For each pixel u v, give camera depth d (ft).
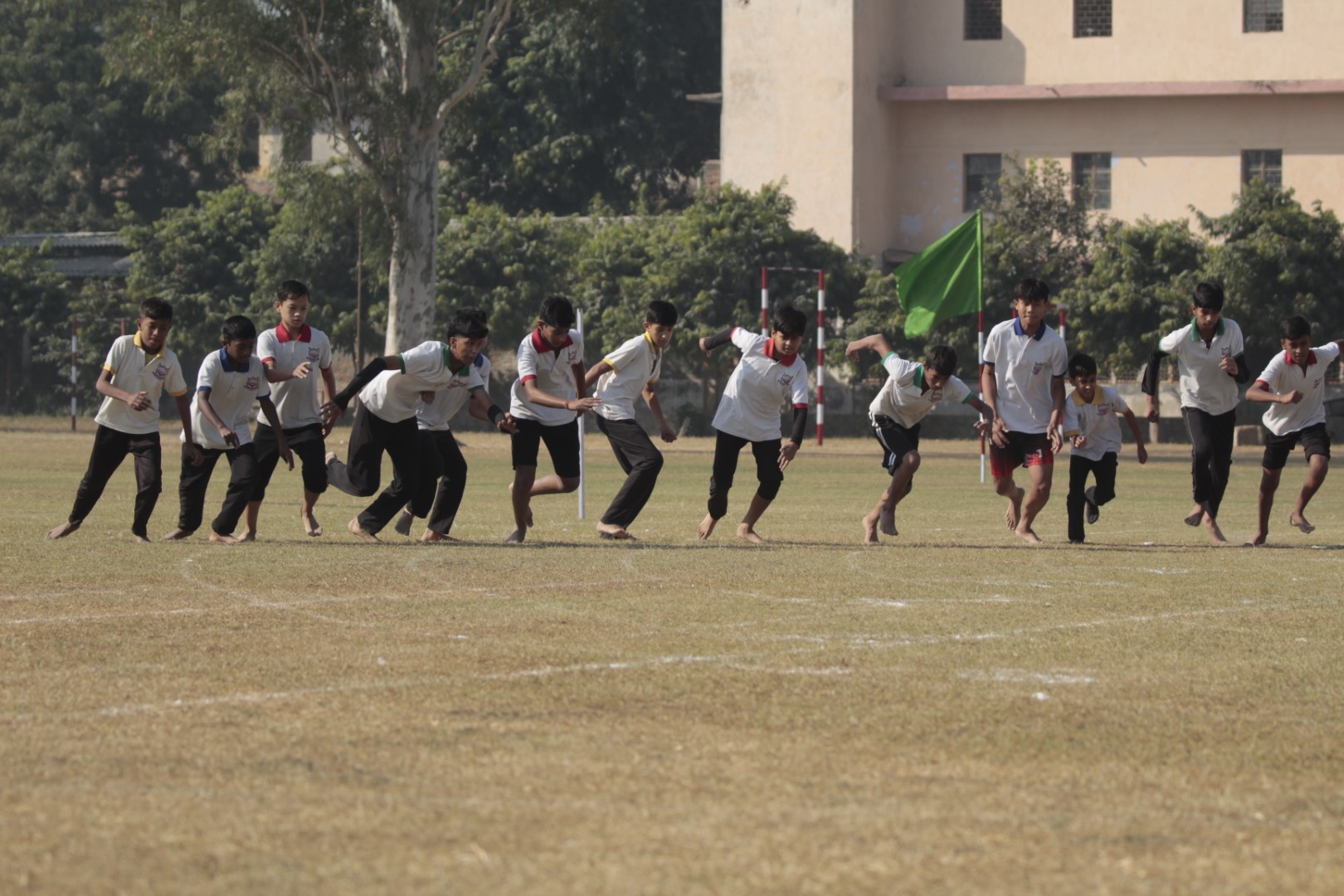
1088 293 255.29
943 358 76.23
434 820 28.14
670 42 356.38
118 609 52.13
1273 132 290.97
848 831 27.61
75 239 343.87
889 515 80.23
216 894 24.35
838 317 276.62
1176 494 133.69
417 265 223.10
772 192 276.00
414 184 220.64
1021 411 77.97
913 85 308.19
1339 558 71.67
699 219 270.26
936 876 25.26
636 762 32.27
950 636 47.70
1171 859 26.27
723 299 267.80
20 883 24.79
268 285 297.12
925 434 267.59
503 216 291.79
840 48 293.64
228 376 72.54
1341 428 246.27
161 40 207.51
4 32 395.75
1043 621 51.06
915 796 29.91
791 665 42.83
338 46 211.41
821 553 71.20
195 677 40.55
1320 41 287.07
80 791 29.81
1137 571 65.36
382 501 75.31
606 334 272.10
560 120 346.95
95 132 380.37
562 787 30.30
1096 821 28.50
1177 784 31.07
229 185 404.98
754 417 77.25
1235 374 76.48
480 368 73.87
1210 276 249.14
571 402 72.49
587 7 221.46
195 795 29.60
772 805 29.22
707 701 38.06
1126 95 292.61
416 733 34.50
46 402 302.25
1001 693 39.42
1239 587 60.18
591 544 74.90
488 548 71.87
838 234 296.10
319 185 221.46
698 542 77.46
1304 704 38.50
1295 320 75.92
